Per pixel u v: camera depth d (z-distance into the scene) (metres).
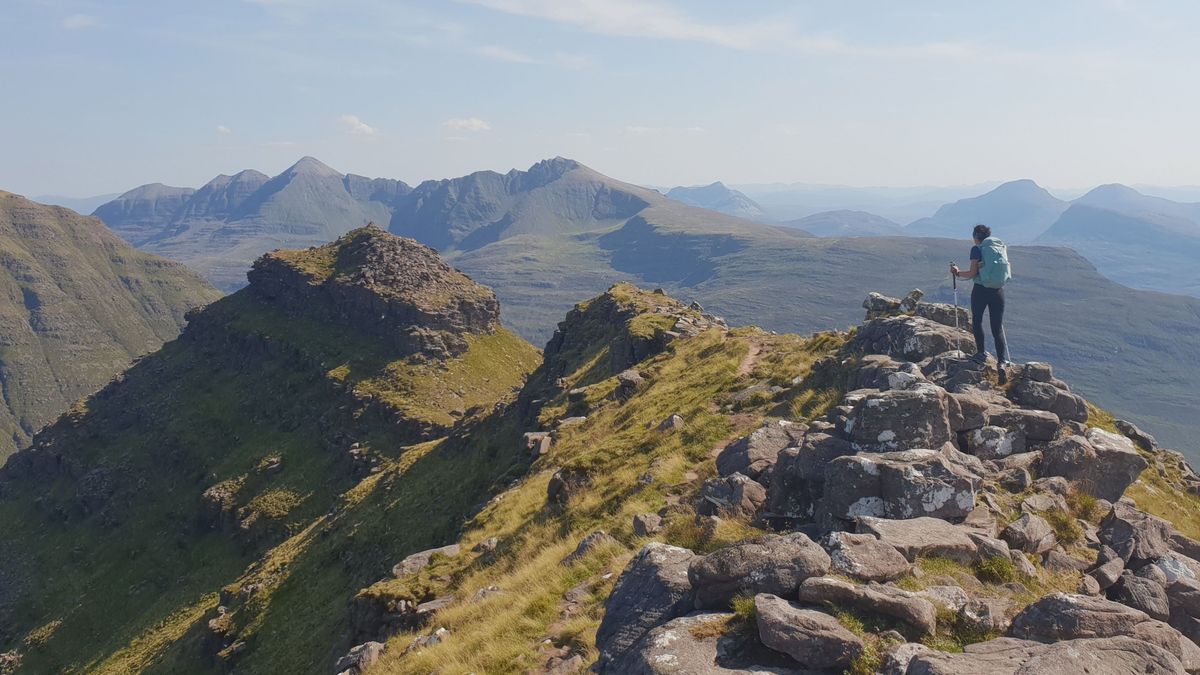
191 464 168.38
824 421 23.52
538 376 106.19
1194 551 16.94
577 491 30.22
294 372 183.88
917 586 12.77
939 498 16.08
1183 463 27.14
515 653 17.50
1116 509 18.28
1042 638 11.28
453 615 23.48
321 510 131.00
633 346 68.81
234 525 138.62
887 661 10.42
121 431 195.75
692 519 20.16
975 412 20.95
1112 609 11.41
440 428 137.38
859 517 15.24
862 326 32.47
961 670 9.81
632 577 14.60
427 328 182.12
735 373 39.47
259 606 75.44
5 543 174.75
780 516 18.77
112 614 132.62
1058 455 20.02
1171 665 10.12
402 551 64.88
